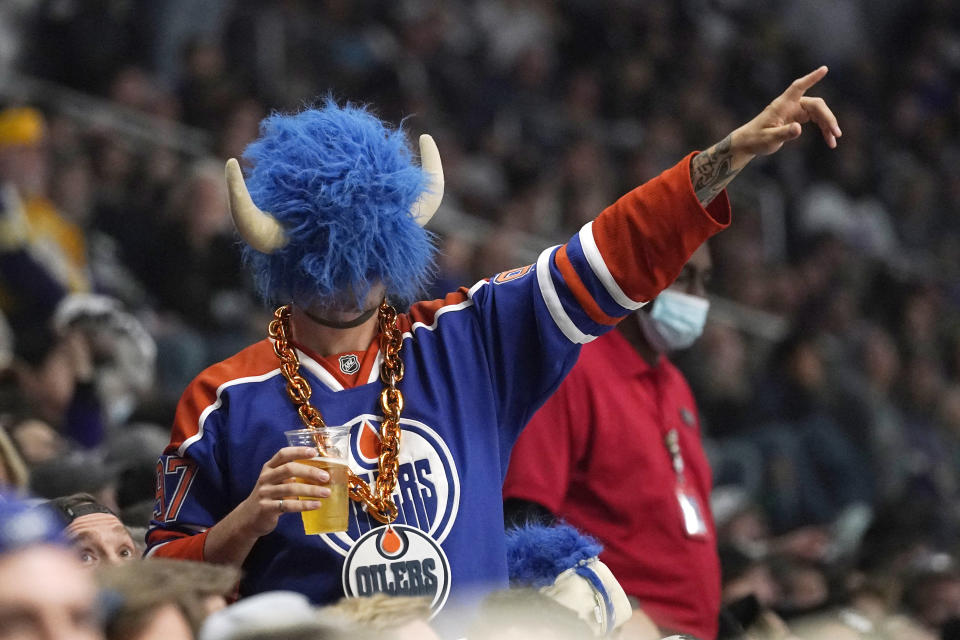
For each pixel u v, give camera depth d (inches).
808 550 462.0
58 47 667.4
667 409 269.1
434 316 196.7
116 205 598.5
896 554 394.3
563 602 194.2
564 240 744.3
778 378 632.4
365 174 185.8
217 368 192.2
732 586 371.6
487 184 762.2
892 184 949.2
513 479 248.2
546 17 912.9
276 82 726.5
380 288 189.8
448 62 832.9
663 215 184.7
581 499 258.2
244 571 183.2
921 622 358.6
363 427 186.5
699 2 993.5
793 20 1093.1
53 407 380.2
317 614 121.3
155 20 725.3
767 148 181.8
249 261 198.4
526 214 739.4
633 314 271.1
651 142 856.3
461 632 178.5
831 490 597.6
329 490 171.8
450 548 181.6
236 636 117.0
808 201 886.4
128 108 648.4
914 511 424.8
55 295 510.6
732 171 184.2
